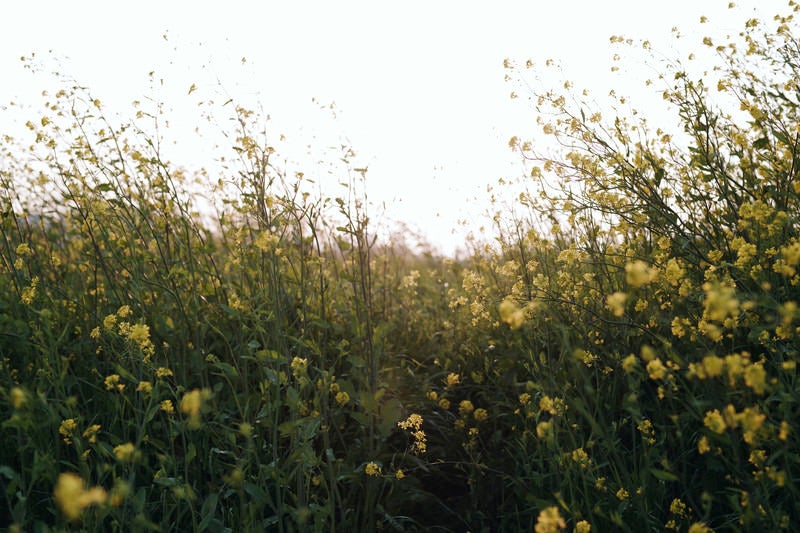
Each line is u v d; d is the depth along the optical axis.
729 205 2.82
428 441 2.84
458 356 3.48
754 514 1.58
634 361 1.68
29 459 2.32
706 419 1.54
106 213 3.04
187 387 2.61
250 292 3.08
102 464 2.05
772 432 1.57
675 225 2.73
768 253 2.22
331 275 3.92
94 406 2.65
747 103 2.80
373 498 2.31
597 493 2.08
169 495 2.21
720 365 1.42
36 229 3.79
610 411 2.43
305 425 2.25
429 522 2.48
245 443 2.43
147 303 3.08
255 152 2.96
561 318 2.88
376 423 2.68
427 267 5.48
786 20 3.08
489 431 2.93
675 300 2.41
